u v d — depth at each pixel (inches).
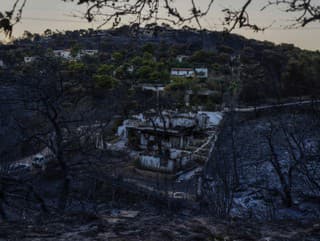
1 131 443.5
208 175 631.8
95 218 193.9
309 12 76.0
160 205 397.1
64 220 189.5
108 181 463.5
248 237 171.0
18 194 349.1
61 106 434.3
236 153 726.5
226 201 445.7
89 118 500.1
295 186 565.0
